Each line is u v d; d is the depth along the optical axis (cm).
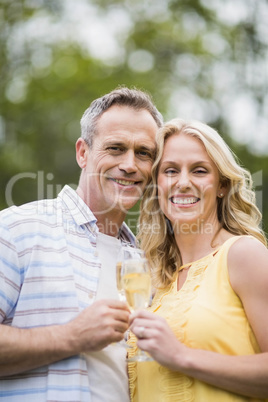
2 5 1434
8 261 297
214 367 263
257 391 265
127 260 277
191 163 314
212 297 284
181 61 1475
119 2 1522
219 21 1441
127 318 280
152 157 348
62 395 282
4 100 1437
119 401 300
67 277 300
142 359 274
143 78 1452
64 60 1475
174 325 284
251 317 275
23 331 282
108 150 342
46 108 1448
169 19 1506
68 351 278
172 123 323
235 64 1373
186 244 318
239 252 283
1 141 1423
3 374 282
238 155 1246
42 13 1465
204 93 1402
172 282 320
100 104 351
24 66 1458
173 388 280
